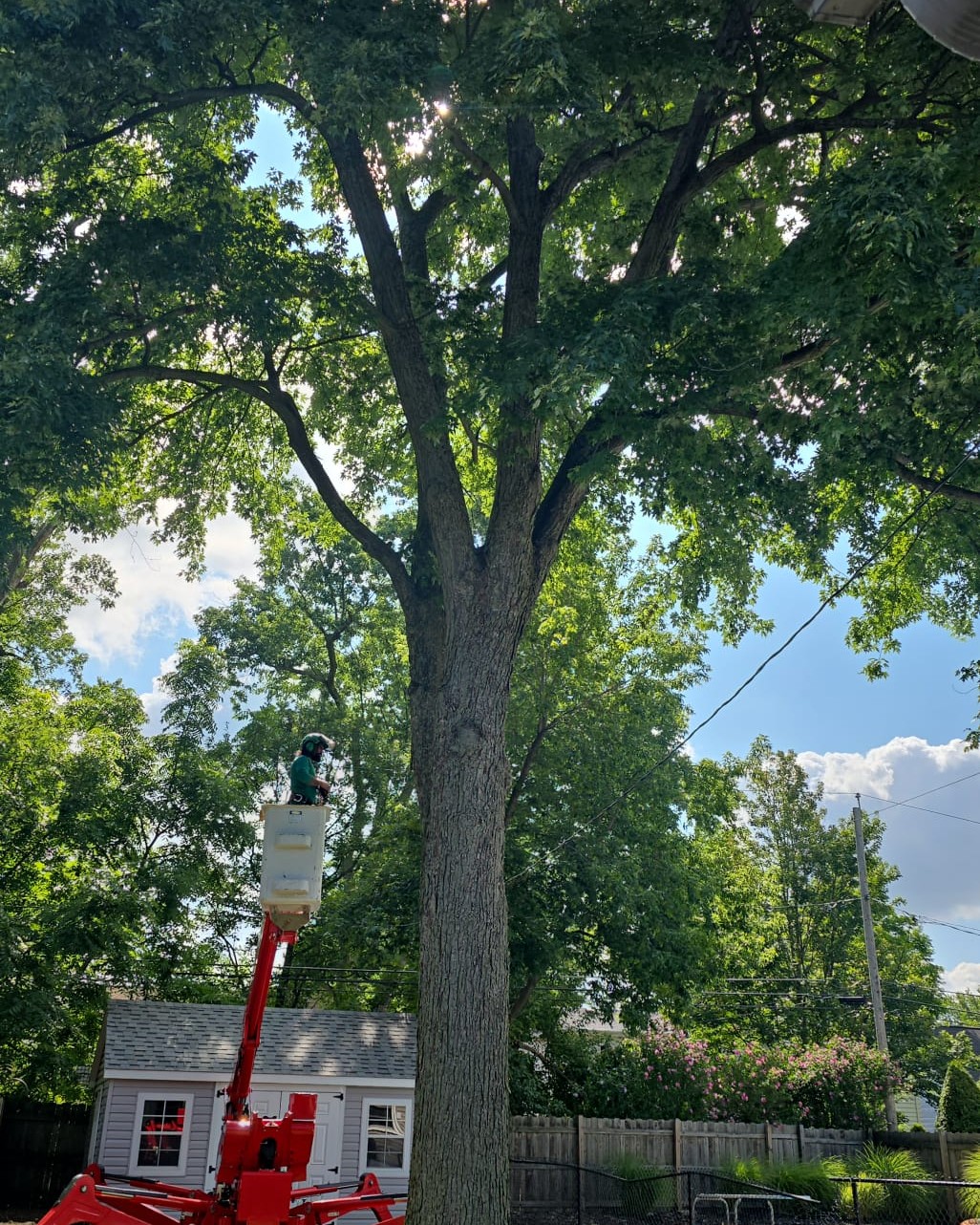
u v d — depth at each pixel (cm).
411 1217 993
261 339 1349
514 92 1127
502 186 1367
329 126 1193
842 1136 2434
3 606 2408
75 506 1438
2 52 1141
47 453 1236
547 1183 2109
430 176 1592
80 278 1287
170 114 1620
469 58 1173
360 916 2347
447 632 1222
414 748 1277
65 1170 2083
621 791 2370
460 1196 976
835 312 1095
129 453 1856
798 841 4409
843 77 1352
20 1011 1977
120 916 2191
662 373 1243
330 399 1805
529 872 2261
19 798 2341
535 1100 2391
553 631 2412
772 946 4294
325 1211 1232
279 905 891
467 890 1085
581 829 2319
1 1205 2002
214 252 1340
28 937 2117
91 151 1486
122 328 1419
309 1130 1155
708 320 1179
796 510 1527
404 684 3133
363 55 1115
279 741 2994
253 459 2045
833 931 4284
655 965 2286
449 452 1300
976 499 1356
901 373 1278
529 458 1270
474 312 1398
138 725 2633
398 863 2405
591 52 1234
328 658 3356
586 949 2380
